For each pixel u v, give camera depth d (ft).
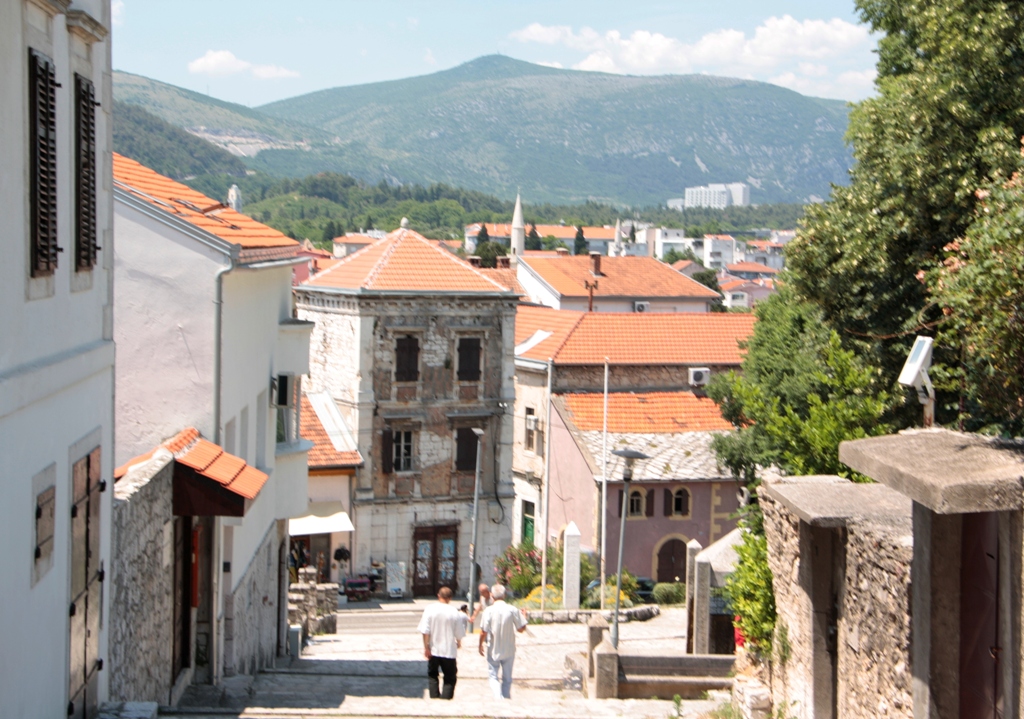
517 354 160.56
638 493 137.80
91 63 35.01
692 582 74.74
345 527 129.39
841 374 53.42
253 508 65.57
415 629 117.80
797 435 51.19
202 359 52.80
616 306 308.19
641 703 51.19
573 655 67.72
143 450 52.47
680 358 156.97
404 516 136.87
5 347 26.43
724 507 139.95
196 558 51.62
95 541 34.55
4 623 25.85
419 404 136.87
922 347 34.30
